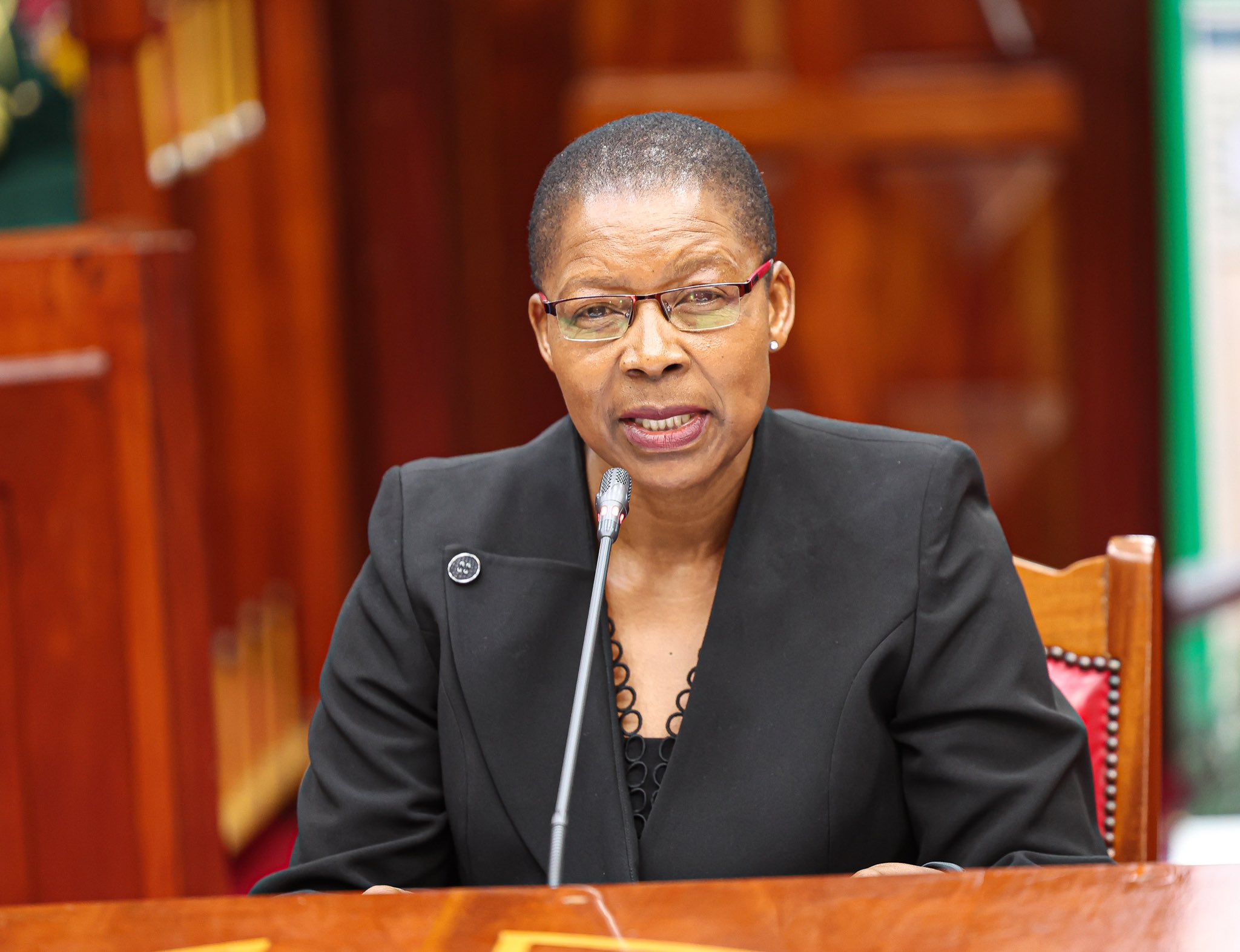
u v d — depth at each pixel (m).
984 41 14.01
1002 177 14.19
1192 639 14.42
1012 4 13.90
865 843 4.95
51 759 7.88
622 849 4.83
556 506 5.22
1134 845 5.90
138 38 9.89
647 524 5.03
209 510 11.73
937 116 14.11
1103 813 5.96
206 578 8.22
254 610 12.72
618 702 5.04
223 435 12.06
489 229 14.56
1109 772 5.95
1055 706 5.03
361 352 14.55
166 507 7.94
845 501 5.07
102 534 7.83
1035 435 14.42
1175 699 14.22
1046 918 3.72
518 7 14.21
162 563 7.92
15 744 7.84
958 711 4.90
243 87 12.95
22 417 7.70
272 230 13.29
